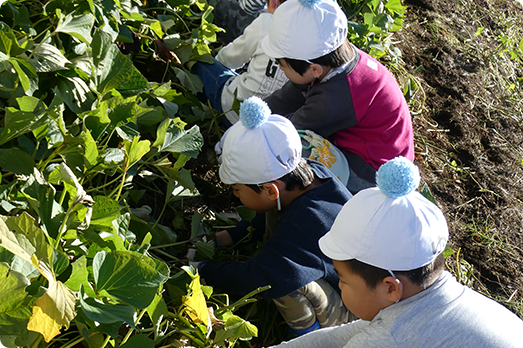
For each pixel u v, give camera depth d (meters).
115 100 1.47
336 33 1.91
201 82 2.39
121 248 1.23
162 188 2.01
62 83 1.55
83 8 1.74
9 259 1.01
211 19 2.43
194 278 1.38
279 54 1.95
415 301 1.12
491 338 1.06
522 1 4.96
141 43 2.16
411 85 3.21
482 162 3.15
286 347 1.35
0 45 1.36
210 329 1.38
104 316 1.05
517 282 2.57
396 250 1.12
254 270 1.57
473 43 3.99
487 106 3.52
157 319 1.24
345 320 1.76
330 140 2.14
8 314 0.96
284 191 1.65
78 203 1.19
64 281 1.14
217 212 2.16
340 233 1.19
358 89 1.97
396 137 2.07
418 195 1.18
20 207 1.24
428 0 4.20
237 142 1.59
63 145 1.36
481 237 2.72
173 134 1.64
